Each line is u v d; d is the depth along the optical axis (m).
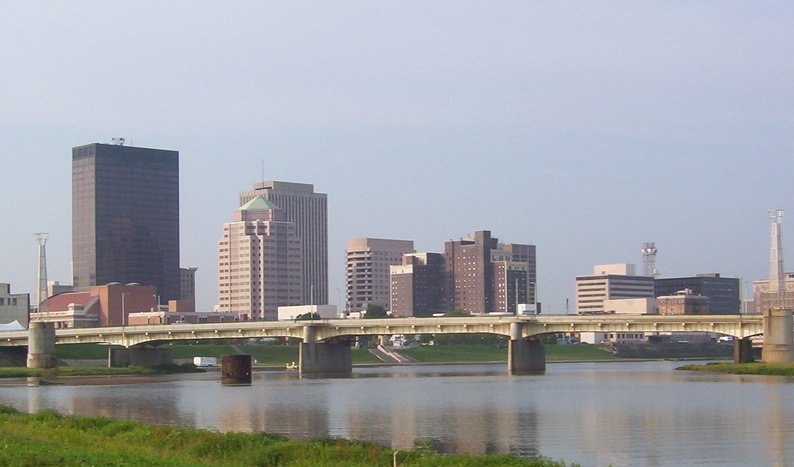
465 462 79.75
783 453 101.62
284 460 81.06
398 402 165.88
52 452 73.31
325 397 179.62
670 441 110.75
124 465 69.56
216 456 82.19
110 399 178.75
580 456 100.19
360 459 81.31
